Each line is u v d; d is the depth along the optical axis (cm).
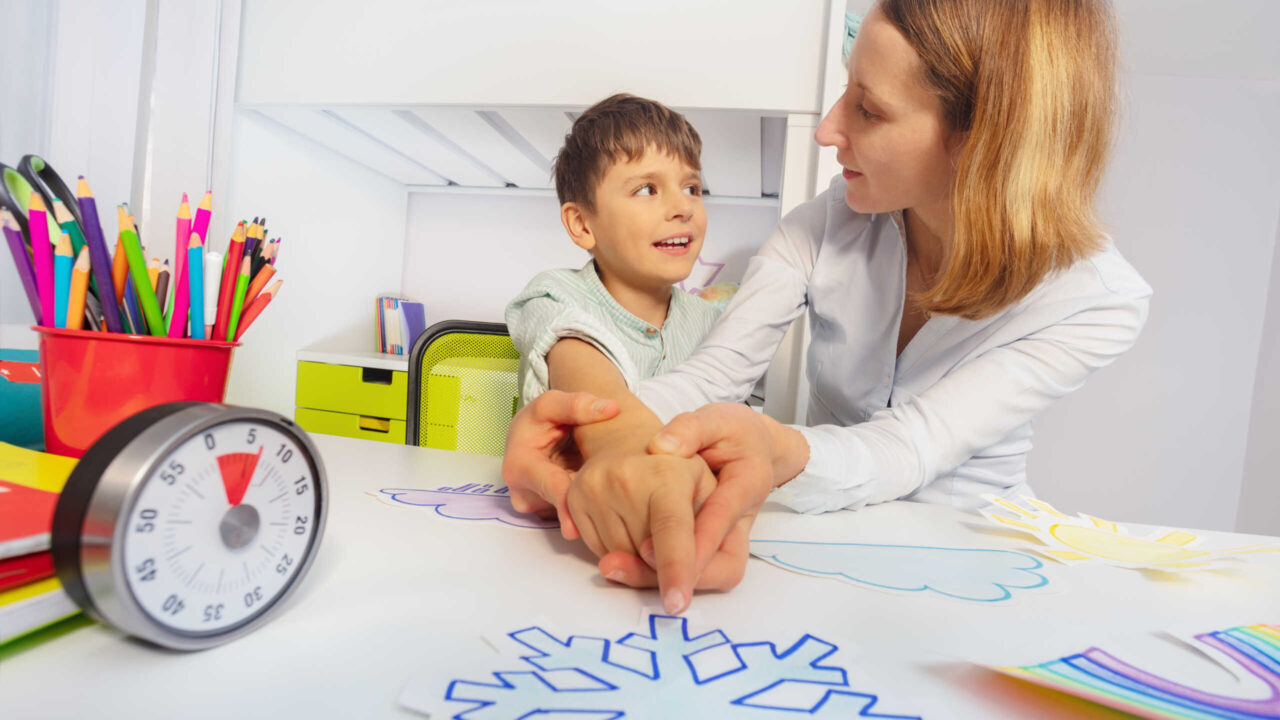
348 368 178
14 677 21
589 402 40
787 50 135
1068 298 68
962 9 57
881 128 63
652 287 100
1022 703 23
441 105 146
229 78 149
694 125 149
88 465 21
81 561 20
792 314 84
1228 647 28
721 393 75
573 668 23
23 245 45
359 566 32
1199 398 234
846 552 40
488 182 219
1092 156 59
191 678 21
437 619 27
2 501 28
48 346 44
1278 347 219
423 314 223
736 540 33
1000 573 37
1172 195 234
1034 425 243
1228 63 219
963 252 59
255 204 161
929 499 79
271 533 25
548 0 142
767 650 25
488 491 49
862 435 56
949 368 76
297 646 24
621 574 30
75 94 129
